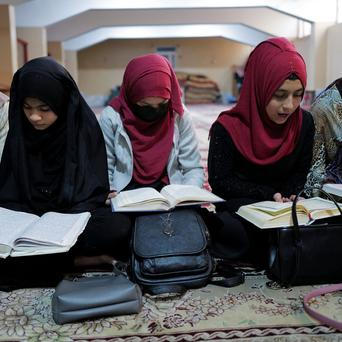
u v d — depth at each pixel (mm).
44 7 8047
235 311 1493
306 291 1637
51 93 1747
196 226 1687
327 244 1609
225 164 1942
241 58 15961
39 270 1707
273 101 1813
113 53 15836
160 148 2031
